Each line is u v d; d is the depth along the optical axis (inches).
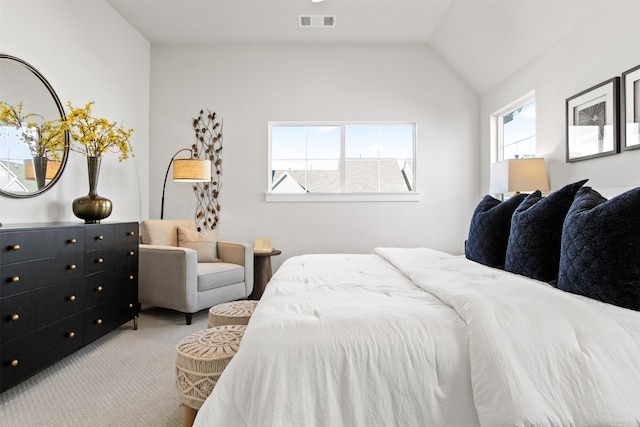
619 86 87.7
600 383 38.9
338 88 163.3
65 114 111.7
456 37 144.7
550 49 114.7
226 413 39.9
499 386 38.4
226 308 82.4
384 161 167.5
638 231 50.1
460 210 163.2
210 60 163.5
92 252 92.4
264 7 136.3
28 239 72.5
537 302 46.9
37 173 100.6
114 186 137.9
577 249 56.0
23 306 71.0
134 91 151.1
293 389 40.1
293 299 55.4
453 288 54.6
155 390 74.0
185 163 143.3
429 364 42.0
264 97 163.3
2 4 90.7
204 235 142.6
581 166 101.3
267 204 163.3
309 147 167.8
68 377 79.7
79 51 118.6
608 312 48.5
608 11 91.6
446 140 163.5
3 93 90.6
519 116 140.7
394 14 140.5
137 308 113.4
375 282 68.9
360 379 41.1
